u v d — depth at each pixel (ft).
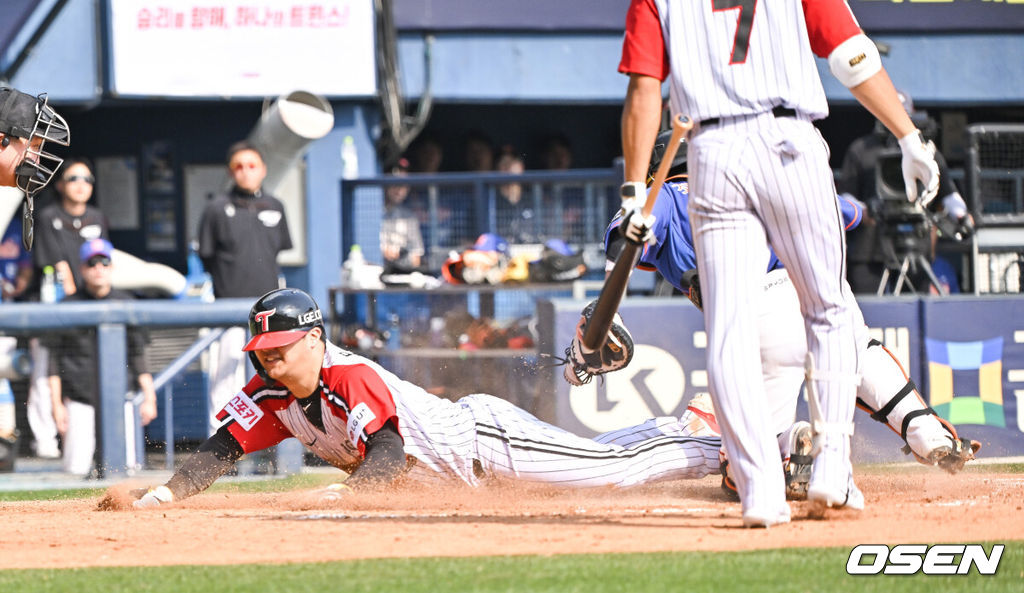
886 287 106.42
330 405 54.85
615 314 50.37
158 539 45.19
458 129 163.22
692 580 35.68
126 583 36.88
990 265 107.45
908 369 89.86
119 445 89.30
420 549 41.83
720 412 44.39
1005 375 90.94
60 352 88.94
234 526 47.98
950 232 102.22
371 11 134.00
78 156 151.43
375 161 139.64
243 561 40.32
